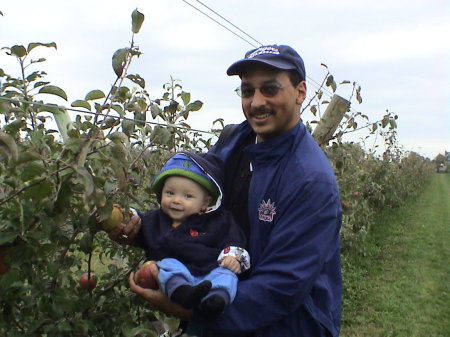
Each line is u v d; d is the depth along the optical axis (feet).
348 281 21.49
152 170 9.55
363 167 26.68
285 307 5.23
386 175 36.09
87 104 5.57
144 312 7.33
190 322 5.51
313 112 13.57
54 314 5.79
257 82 5.72
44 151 5.58
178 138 9.43
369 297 20.02
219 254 5.61
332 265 6.06
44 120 6.74
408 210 49.78
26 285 5.96
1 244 4.87
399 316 17.97
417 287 21.72
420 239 33.91
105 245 8.18
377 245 30.83
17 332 5.60
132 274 5.68
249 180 6.40
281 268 5.21
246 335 5.64
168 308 5.45
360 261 25.36
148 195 8.46
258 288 5.19
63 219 5.23
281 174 5.64
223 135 7.10
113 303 6.72
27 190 4.55
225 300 5.00
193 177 5.82
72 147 4.77
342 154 16.94
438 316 18.10
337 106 13.07
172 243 5.62
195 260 5.51
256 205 5.71
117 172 5.01
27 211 4.90
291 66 5.68
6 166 4.84
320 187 5.39
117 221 5.74
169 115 8.19
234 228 5.91
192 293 4.96
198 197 5.87
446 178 151.74
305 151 5.69
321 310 5.80
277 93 5.67
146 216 6.17
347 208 15.01
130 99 7.14
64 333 5.83
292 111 5.81
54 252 6.15
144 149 7.04
